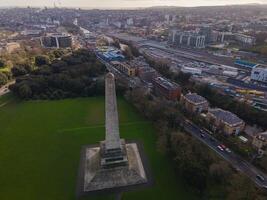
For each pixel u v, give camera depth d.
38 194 115.12
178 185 119.75
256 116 177.38
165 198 112.25
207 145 151.62
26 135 162.50
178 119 167.25
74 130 168.38
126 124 175.12
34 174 127.56
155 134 163.00
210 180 120.50
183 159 123.38
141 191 116.31
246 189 108.81
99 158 130.50
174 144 138.50
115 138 121.31
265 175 126.94
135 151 141.50
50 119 183.50
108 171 123.06
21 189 118.00
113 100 112.75
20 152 145.12
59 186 119.88
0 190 117.38
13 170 130.25
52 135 162.62
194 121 179.00
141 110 187.62
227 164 125.75
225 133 162.12
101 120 182.12
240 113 185.88
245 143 153.00
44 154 143.50
